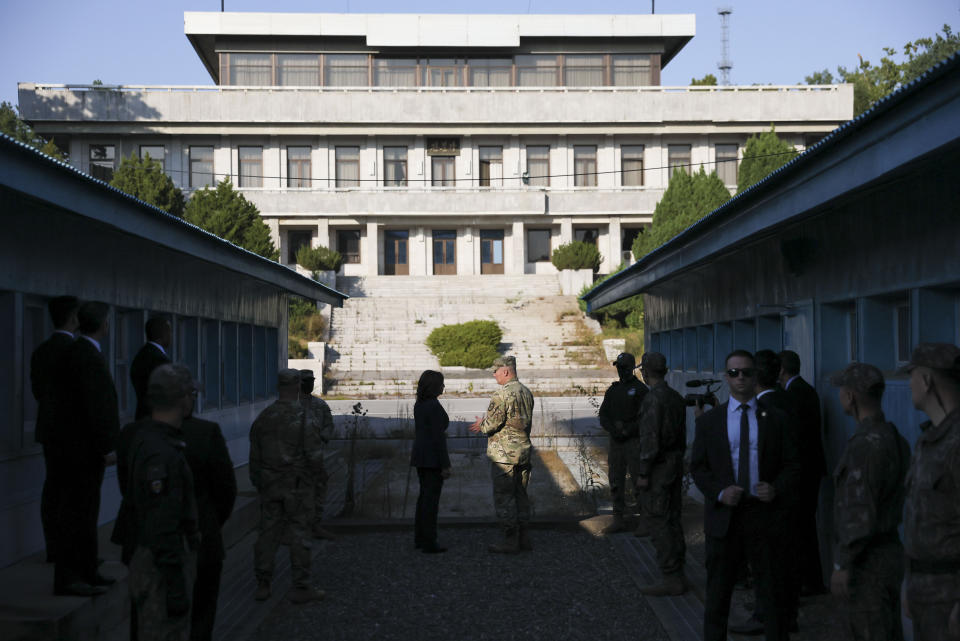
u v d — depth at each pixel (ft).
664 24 172.96
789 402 21.16
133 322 30.83
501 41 171.12
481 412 78.69
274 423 22.45
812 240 24.82
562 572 25.36
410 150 165.37
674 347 49.44
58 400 18.34
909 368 11.73
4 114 173.06
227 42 170.19
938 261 17.52
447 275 159.53
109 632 18.58
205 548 15.43
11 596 18.15
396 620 20.68
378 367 114.01
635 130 165.17
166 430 13.91
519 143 166.50
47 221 23.57
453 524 32.60
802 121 164.45
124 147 159.02
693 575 24.76
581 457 47.50
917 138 14.12
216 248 33.73
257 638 19.39
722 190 132.05
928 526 11.22
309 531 22.56
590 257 149.07
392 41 169.07
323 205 159.12
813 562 21.75
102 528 25.91
